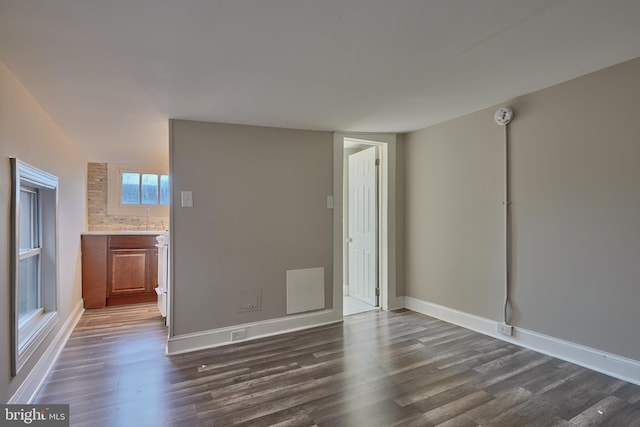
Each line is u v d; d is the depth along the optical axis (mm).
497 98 2807
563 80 2461
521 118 2807
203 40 1710
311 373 2465
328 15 1521
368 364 2600
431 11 1515
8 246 1883
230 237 3164
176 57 1883
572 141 2484
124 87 2266
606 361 2336
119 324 3676
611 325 2309
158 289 4039
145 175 5551
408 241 4102
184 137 3004
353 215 4719
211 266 3076
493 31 1714
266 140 3350
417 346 2939
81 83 2180
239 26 1592
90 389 2256
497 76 2336
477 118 3193
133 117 2912
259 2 1406
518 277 2877
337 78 2244
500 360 2611
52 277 2838
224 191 3146
